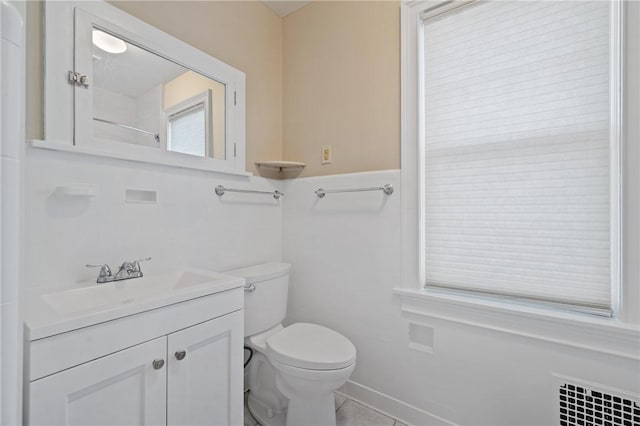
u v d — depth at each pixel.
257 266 1.81
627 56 1.08
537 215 1.29
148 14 1.37
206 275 1.28
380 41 1.68
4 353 0.49
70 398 0.75
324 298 1.86
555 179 1.25
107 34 1.20
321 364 1.23
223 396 1.14
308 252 1.94
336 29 1.87
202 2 1.61
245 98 1.83
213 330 1.10
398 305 1.58
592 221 1.18
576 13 1.21
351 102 1.79
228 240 1.70
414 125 1.55
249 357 1.77
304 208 1.96
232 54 1.77
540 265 1.28
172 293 0.98
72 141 1.09
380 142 1.67
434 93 1.53
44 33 1.04
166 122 1.40
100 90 1.18
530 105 1.30
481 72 1.41
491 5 1.38
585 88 1.19
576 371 1.15
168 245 1.41
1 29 0.49
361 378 1.70
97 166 1.17
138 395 0.88
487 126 1.39
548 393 1.20
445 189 1.51
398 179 1.59
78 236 1.11
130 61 1.28
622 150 1.09
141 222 1.31
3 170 0.49
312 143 1.96
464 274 1.46
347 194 1.77
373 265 1.67
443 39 1.50
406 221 1.57
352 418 1.57
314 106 1.96
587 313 1.18
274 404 1.54
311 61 1.98
